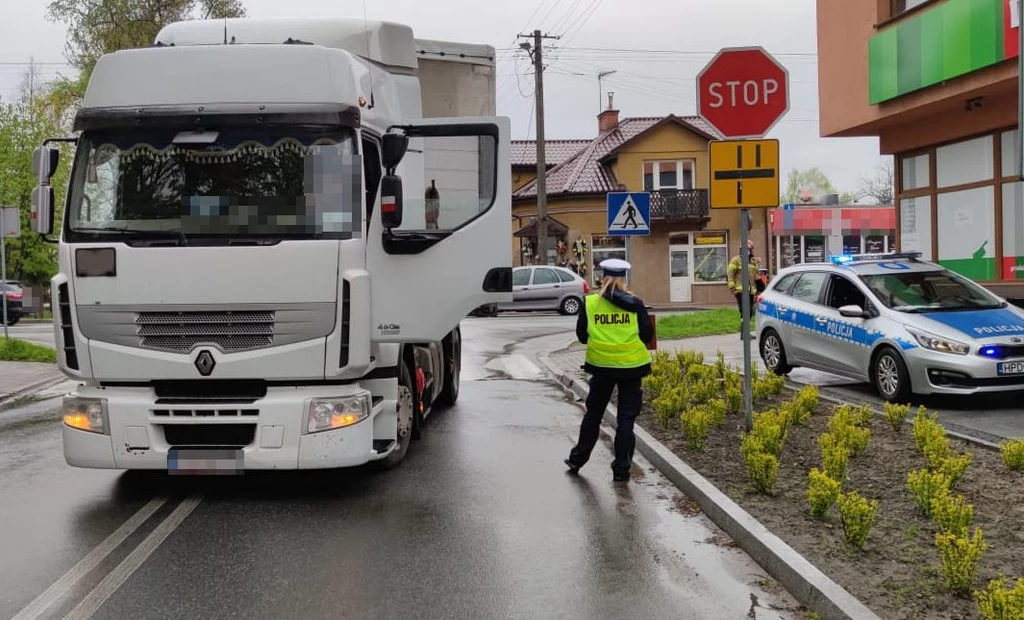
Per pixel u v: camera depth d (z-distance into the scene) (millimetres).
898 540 5348
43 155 6777
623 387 7383
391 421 7176
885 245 41625
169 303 6234
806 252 41719
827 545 5266
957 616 4203
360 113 6594
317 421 6309
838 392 11461
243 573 5102
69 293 6320
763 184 8117
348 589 4855
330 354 6281
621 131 41156
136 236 6305
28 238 37406
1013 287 13906
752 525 5613
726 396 10227
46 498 6766
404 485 7172
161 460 6277
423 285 6766
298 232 6312
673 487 7148
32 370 15867
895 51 14578
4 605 4609
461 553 5477
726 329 20703
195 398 6355
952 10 13203
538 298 29703
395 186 6500
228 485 7164
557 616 4504
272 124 6395
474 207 6941
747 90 8086
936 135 15398
